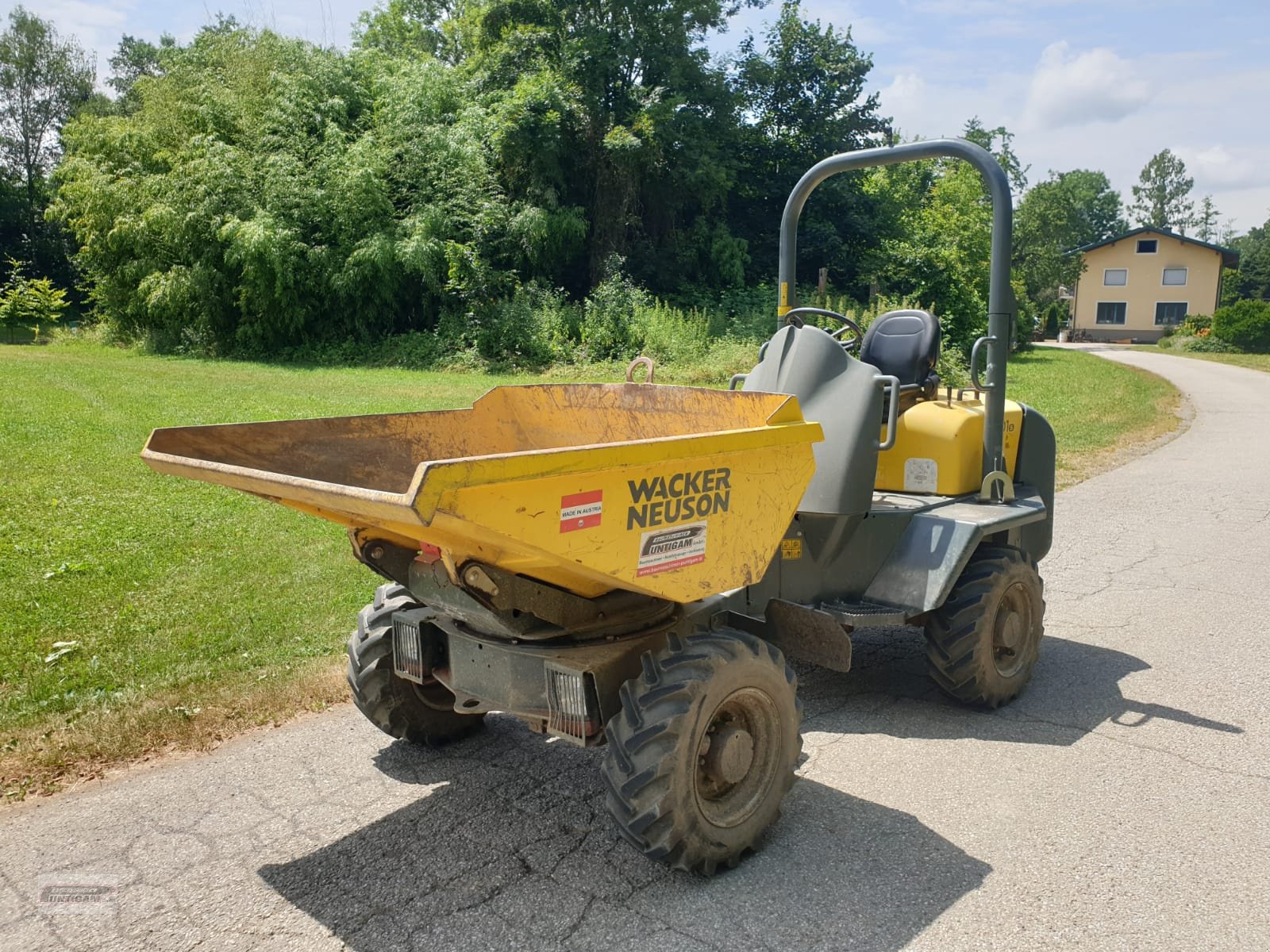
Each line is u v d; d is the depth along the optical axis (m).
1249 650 5.45
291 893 3.15
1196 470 11.90
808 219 34.09
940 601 4.23
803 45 34.41
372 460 3.77
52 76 57.94
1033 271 59.94
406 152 27.64
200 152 28.30
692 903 3.07
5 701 4.64
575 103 28.83
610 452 2.74
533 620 3.25
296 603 6.23
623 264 29.06
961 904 3.05
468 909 3.06
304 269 27.08
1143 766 4.01
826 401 4.28
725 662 3.12
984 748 4.22
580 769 4.09
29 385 18.05
